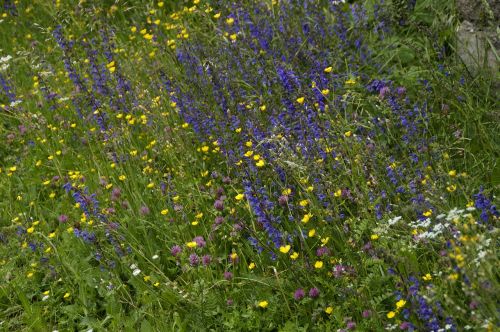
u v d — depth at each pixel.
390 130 3.40
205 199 3.48
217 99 3.71
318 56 3.79
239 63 3.86
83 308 3.29
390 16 3.91
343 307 2.93
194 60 3.92
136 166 3.72
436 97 3.53
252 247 3.25
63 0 4.99
